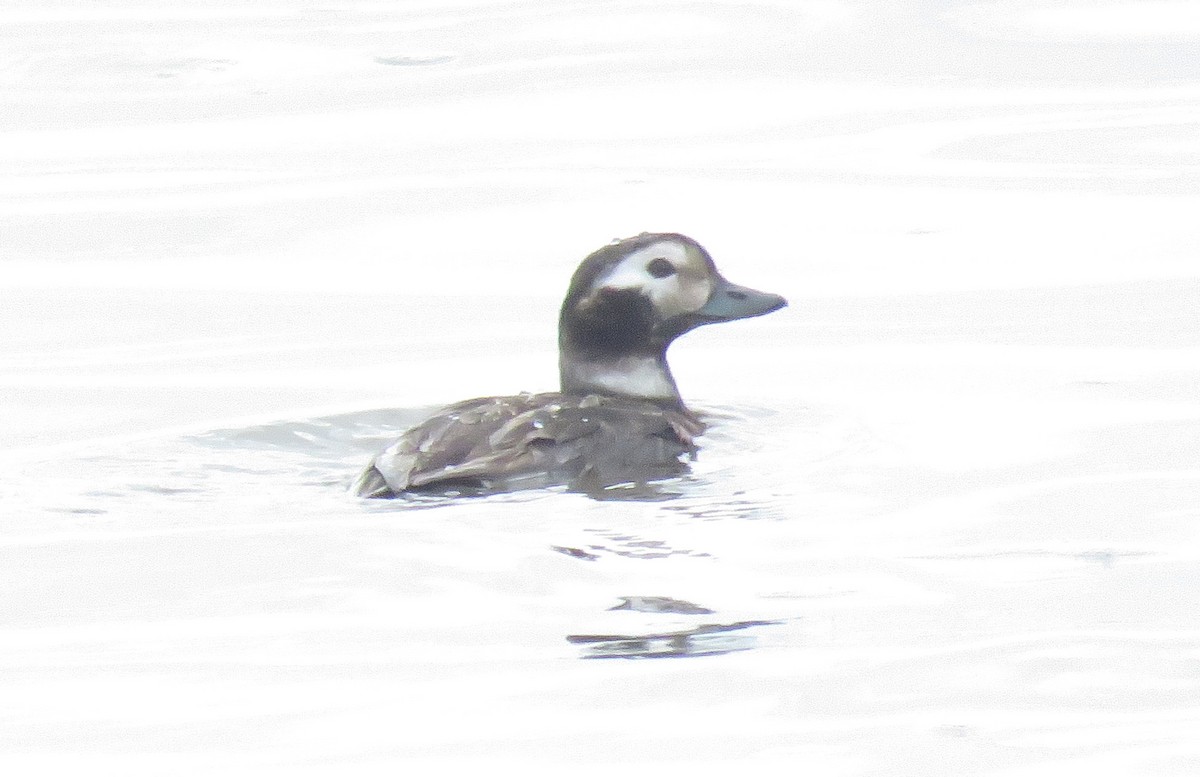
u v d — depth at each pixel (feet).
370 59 99.91
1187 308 56.59
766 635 31.63
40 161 82.02
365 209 72.43
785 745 27.53
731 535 36.70
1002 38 102.12
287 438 45.47
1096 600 32.99
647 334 45.70
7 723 28.81
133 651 31.50
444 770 26.94
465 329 57.31
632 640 31.40
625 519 37.50
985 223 68.59
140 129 87.20
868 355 53.21
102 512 38.99
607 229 69.05
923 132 83.76
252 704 29.27
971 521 37.78
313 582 34.32
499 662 30.63
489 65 98.43
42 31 106.42
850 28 104.58
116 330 57.82
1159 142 80.23
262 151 82.58
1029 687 29.30
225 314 59.41
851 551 35.78
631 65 97.71
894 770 26.68
